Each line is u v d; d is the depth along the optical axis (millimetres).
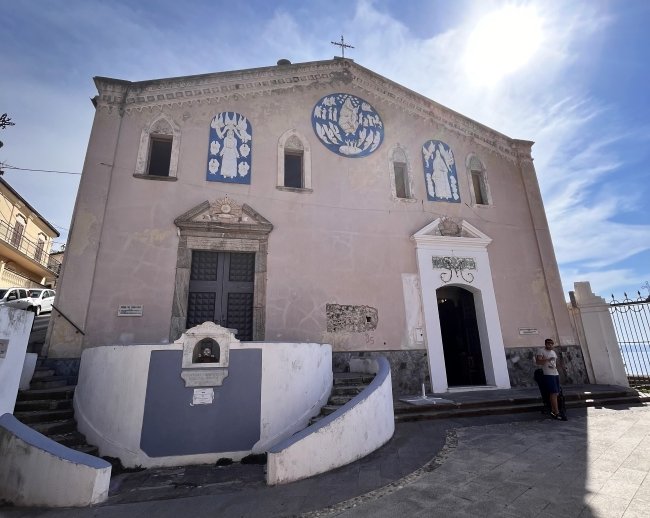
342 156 11914
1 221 19781
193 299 9703
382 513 3857
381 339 10570
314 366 7102
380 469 5156
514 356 11539
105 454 5863
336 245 10969
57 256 28625
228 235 10117
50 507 4375
